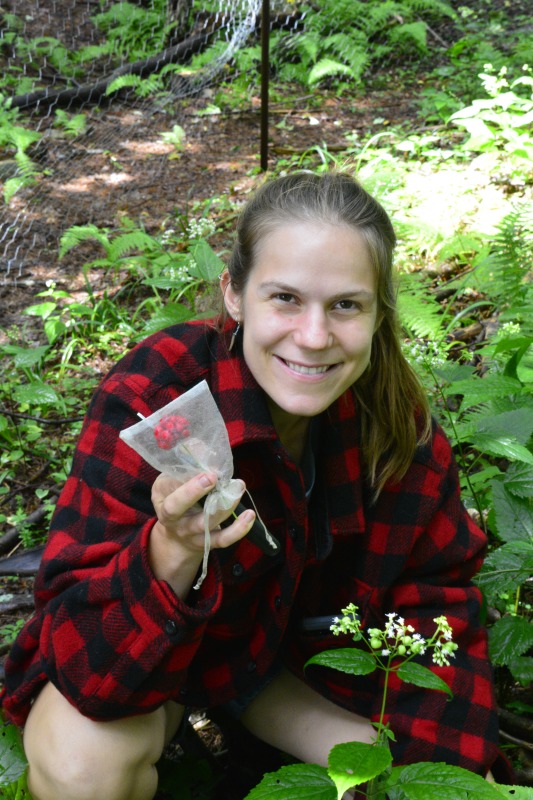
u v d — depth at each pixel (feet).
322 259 5.21
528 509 7.26
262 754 7.27
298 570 6.07
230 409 5.86
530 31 26.63
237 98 23.47
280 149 20.85
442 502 6.50
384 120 22.43
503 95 18.48
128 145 21.48
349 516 6.26
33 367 13.01
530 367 9.20
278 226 5.32
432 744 6.07
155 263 14.79
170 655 5.42
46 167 20.25
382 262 5.48
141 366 6.11
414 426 6.25
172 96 23.95
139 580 5.25
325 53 26.27
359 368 5.61
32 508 10.72
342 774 4.49
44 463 11.39
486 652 6.49
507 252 12.47
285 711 6.76
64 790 5.72
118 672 5.40
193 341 6.15
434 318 11.83
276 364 5.55
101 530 5.74
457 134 20.51
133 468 5.77
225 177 19.70
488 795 4.65
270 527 6.17
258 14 26.91
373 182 15.83
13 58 25.73
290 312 5.41
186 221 17.19
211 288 7.34
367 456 6.26
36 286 15.66
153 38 27.14
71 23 28.12
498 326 12.21
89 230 15.58
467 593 6.55
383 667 5.12
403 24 27.78
